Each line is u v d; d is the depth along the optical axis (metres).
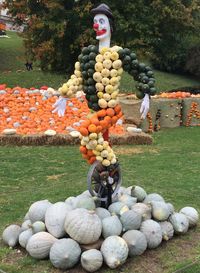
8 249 5.00
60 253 4.53
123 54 5.14
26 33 19.83
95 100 5.21
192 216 5.62
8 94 13.04
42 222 5.00
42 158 9.30
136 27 18.88
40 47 19.08
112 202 5.40
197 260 4.90
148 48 19.94
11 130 10.31
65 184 7.68
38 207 5.11
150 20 19.17
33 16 19.17
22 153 9.63
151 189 7.50
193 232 5.58
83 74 5.22
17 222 5.91
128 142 10.90
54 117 11.72
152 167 9.00
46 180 7.90
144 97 5.25
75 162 9.09
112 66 5.13
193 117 14.80
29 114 11.91
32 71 23.80
